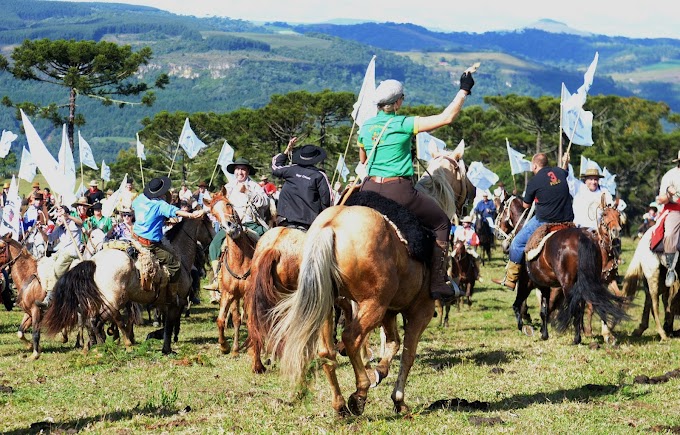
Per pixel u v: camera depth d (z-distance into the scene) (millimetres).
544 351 12836
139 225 13008
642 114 77250
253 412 8492
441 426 7719
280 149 56750
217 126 57656
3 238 14039
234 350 13109
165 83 56688
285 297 7711
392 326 8398
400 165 8000
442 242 8078
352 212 7355
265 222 13203
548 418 8156
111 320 13398
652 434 7598
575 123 16797
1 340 16109
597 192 15109
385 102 8141
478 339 14812
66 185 17281
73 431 7941
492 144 66688
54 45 52281
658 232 14070
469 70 7836
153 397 9406
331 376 7914
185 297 13688
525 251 13781
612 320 12195
